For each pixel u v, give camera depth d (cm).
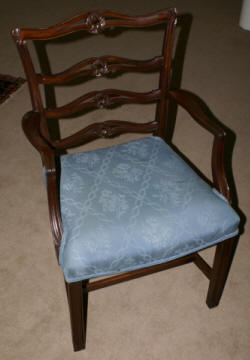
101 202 113
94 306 143
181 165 127
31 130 112
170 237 108
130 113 235
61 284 150
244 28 330
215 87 260
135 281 151
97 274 107
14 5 362
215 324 139
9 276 152
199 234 110
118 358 130
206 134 221
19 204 180
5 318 139
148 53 295
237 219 114
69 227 108
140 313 142
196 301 146
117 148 134
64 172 124
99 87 255
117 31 320
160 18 118
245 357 131
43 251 161
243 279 152
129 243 106
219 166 119
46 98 245
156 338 135
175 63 283
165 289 149
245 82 266
